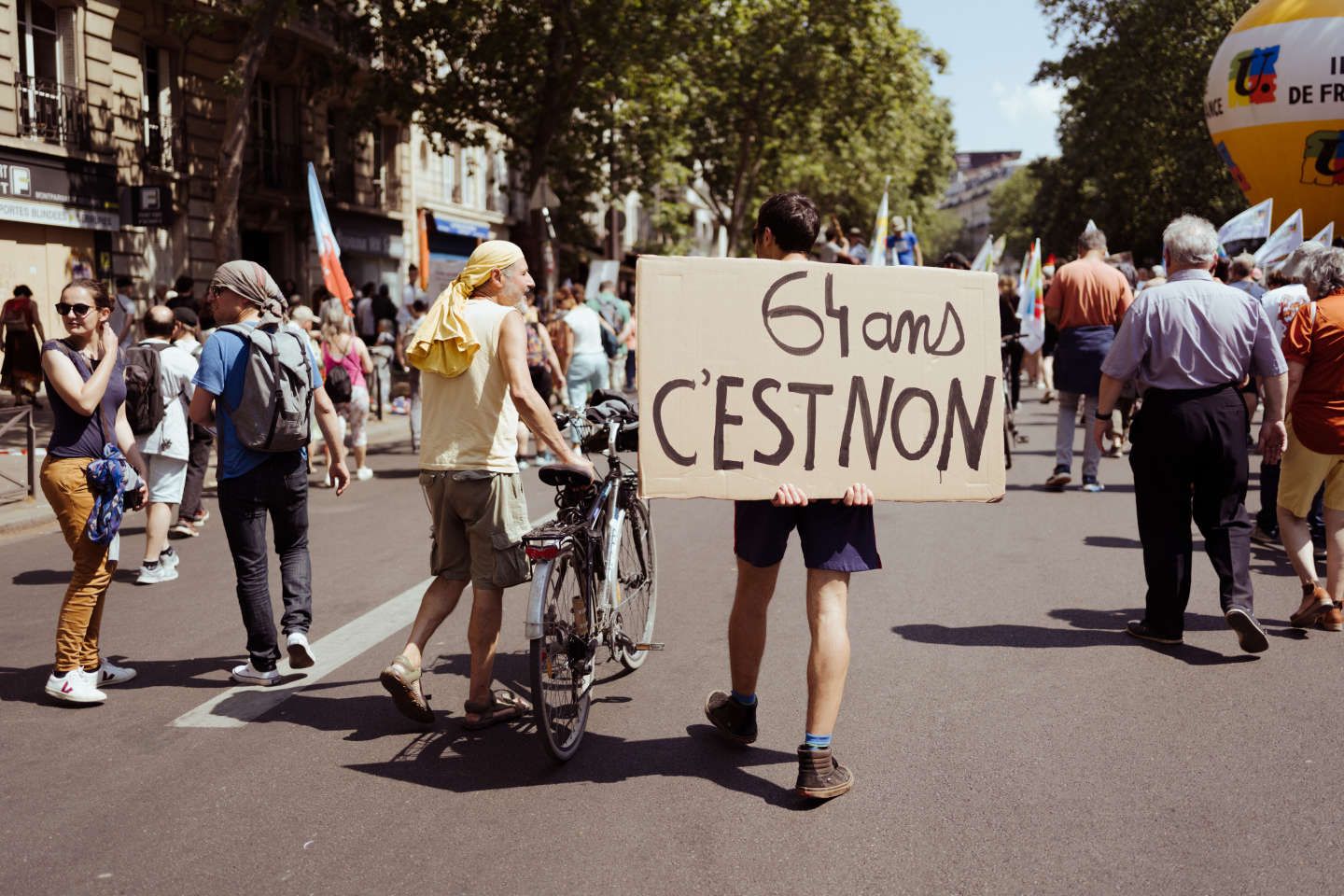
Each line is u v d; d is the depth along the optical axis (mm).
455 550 4867
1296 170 19578
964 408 4305
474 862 3623
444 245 37375
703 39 28984
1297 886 3420
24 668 5840
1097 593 7055
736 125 41281
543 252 25484
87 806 4102
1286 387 5797
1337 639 6031
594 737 4727
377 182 33062
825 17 38688
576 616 4688
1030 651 5824
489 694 4902
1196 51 39844
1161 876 3480
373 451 15969
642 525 5707
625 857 3645
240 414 5359
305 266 29734
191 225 25250
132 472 5469
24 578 8062
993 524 9469
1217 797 4035
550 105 26359
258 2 21359
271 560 8398
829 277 4250
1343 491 6047
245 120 18094
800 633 6148
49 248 21469
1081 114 45219
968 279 4316
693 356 4211
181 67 24812
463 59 26672
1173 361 5730
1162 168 42188
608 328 18516
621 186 28734
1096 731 4684
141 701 5289
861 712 4926
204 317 14734
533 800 4105
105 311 5340
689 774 4324
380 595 7230
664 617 6578
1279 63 19391
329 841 3793
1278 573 7602
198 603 7184
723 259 4219
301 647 5500
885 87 40594
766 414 4219
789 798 4086
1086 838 3732
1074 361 10953
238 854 3709
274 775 4375
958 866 3555
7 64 20172
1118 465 13133
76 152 21656
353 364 12758
